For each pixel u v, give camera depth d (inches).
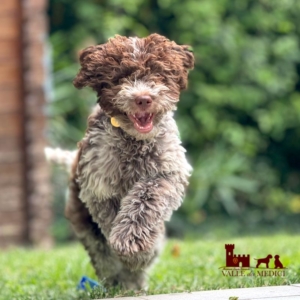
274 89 752.3
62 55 745.0
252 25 757.9
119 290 287.6
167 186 265.4
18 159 595.8
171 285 310.7
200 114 736.3
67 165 316.5
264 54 755.4
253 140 762.8
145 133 255.8
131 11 738.8
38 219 596.4
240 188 743.1
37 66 591.2
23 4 587.8
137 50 260.7
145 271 304.8
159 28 766.5
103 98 261.1
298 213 773.9
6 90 592.1
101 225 278.7
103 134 269.3
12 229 597.0
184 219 733.3
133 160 268.8
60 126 705.6
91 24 740.0
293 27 772.0
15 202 596.4
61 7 760.3
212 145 762.8
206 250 435.5
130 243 252.1
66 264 389.4
